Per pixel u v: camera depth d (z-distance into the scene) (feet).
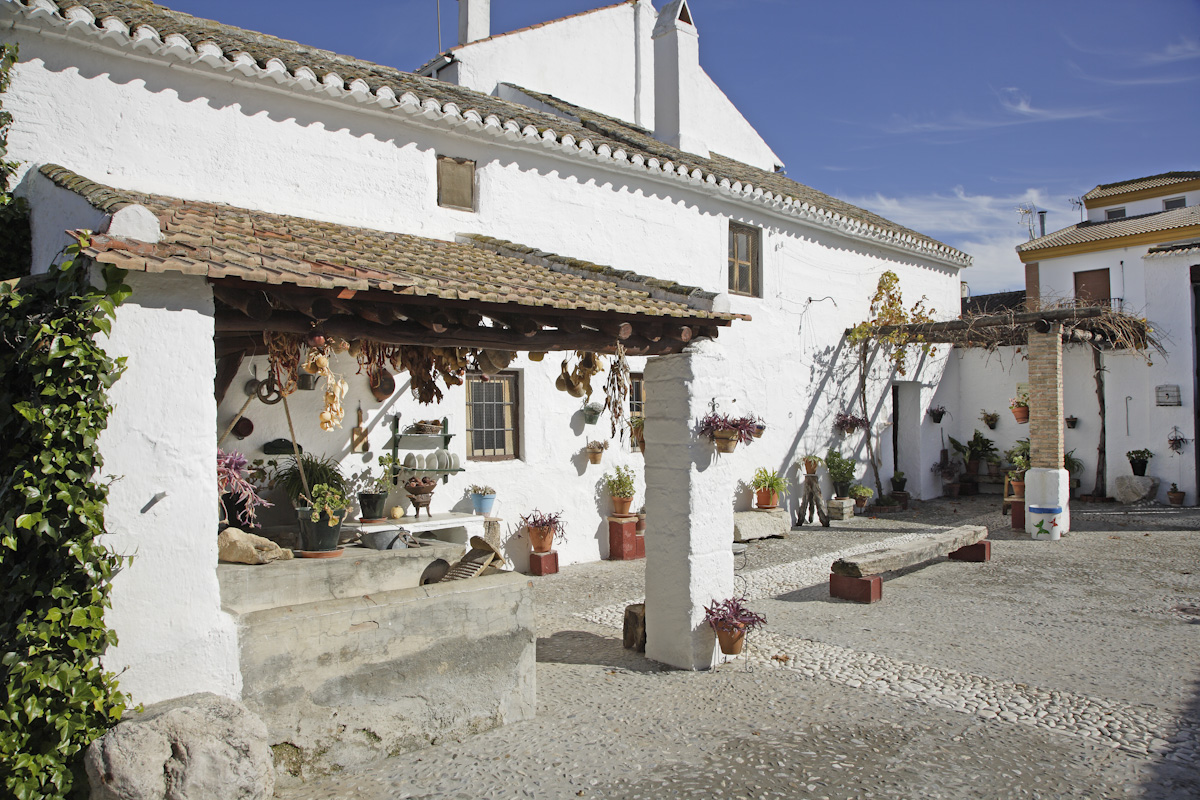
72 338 10.21
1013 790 12.61
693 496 18.39
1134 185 65.05
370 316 13.26
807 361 42.09
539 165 29.43
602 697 16.74
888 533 39.04
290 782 12.52
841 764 13.51
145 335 11.07
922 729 14.99
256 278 11.34
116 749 9.91
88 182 16.35
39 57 18.72
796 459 41.57
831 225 42.06
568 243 30.25
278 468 22.63
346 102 23.88
